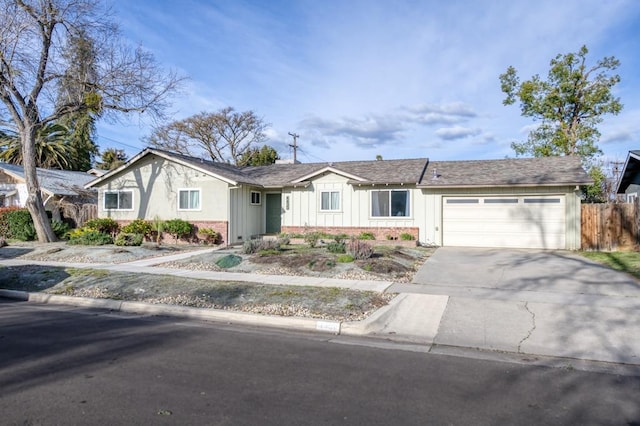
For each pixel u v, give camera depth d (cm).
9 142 3531
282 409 407
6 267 1271
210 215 2009
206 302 867
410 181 1917
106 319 791
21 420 380
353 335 693
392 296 900
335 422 382
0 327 724
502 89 3103
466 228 1886
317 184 2130
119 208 2200
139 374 499
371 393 450
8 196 2552
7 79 1720
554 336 654
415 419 390
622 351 593
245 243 1510
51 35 1781
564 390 468
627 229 1653
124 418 385
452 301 858
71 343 627
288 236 1894
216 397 434
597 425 385
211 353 585
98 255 1498
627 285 959
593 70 2805
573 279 1043
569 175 1753
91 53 1852
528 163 2017
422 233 1947
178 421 380
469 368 537
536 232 1784
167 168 2102
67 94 1880
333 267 1191
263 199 2302
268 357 570
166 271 1214
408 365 546
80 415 390
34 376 491
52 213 2416
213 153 4450
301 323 736
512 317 750
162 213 2105
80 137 3806
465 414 403
